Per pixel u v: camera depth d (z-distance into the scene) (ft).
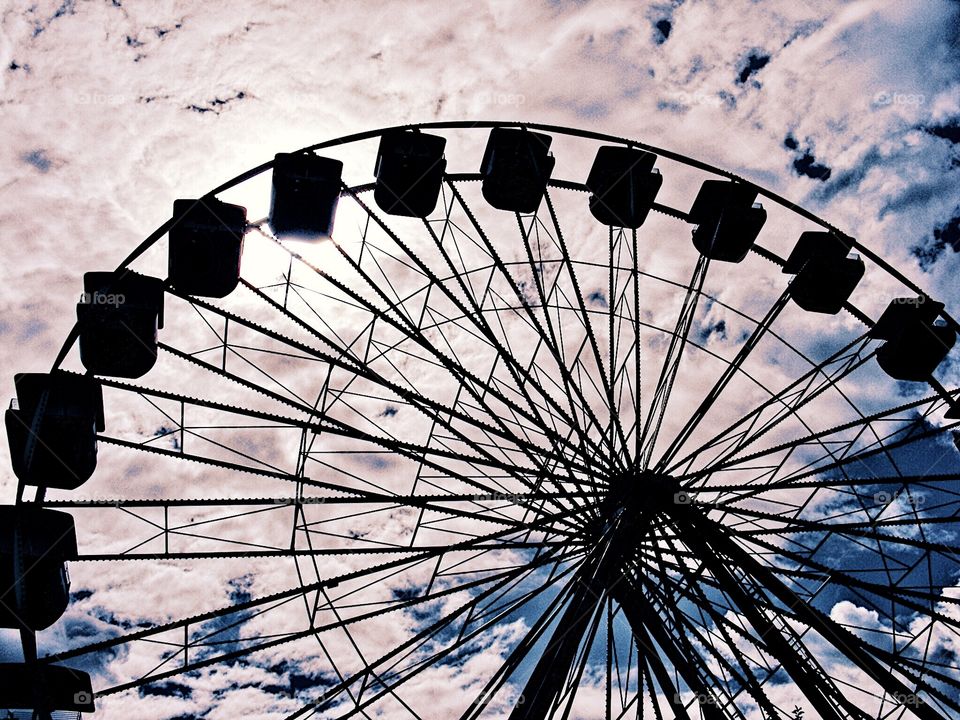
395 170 68.69
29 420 61.98
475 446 66.18
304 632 60.08
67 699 59.67
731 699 59.21
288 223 66.13
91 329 62.95
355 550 61.31
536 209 72.95
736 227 71.92
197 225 63.87
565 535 65.05
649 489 64.85
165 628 59.31
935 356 71.05
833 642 58.80
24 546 59.41
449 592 61.98
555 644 60.08
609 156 71.56
